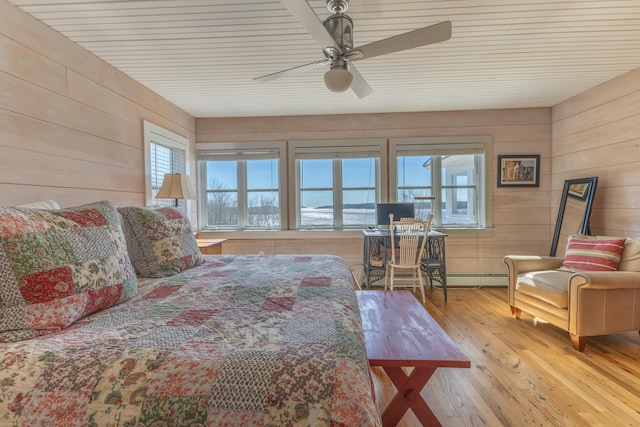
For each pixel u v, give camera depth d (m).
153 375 0.78
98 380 0.77
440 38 1.60
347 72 1.73
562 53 2.50
